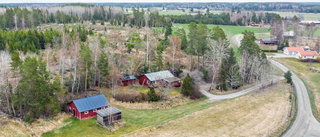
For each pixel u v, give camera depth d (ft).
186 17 652.48
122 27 473.67
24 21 463.01
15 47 273.33
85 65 208.44
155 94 214.48
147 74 241.76
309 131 170.91
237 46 412.98
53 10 612.70
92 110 183.11
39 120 171.73
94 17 606.14
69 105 189.16
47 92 174.09
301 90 252.83
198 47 276.41
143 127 168.76
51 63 253.85
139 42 320.91
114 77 228.02
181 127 168.66
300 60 360.69
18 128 159.63
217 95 235.61
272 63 347.97
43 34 315.58
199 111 194.70
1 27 413.39
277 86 256.73
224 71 244.83
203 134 159.74
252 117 185.16
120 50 293.02
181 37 321.93
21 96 170.50
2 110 178.29
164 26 503.61
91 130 164.45
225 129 166.91
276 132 165.17
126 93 215.72
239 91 246.47
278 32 454.81
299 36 472.03
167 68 273.75
